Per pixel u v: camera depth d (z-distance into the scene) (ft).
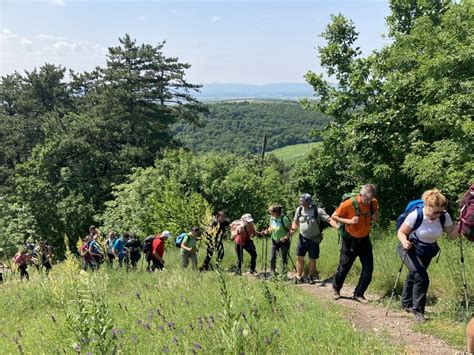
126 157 140.77
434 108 45.27
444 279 25.64
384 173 57.52
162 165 98.02
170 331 17.92
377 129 60.29
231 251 46.47
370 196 24.12
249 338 15.24
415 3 67.15
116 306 23.45
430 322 19.85
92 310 14.20
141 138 151.94
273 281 27.55
